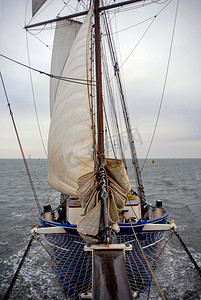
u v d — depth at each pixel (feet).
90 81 20.13
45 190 80.74
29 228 37.09
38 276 19.63
